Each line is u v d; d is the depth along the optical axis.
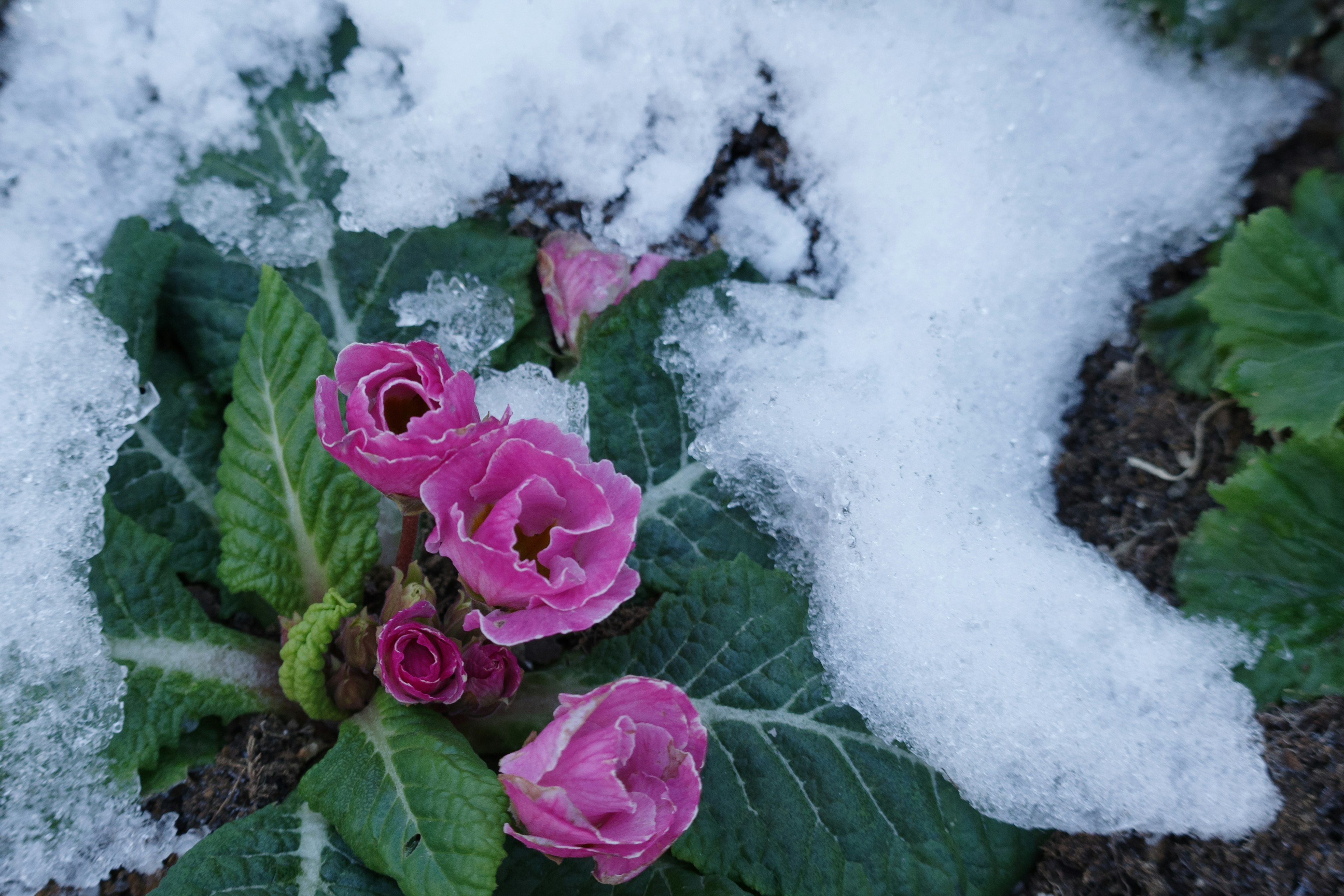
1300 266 0.34
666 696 0.28
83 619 0.31
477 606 0.31
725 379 0.35
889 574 0.34
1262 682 0.33
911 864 0.31
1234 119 0.39
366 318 0.36
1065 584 0.34
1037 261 0.38
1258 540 0.33
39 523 0.32
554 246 0.37
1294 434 0.33
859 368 0.36
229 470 0.32
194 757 0.32
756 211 0.39
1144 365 0.38
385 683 0.30
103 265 0.35
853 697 0.33
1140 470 0.37
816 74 0.38
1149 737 0.32
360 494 0.32
